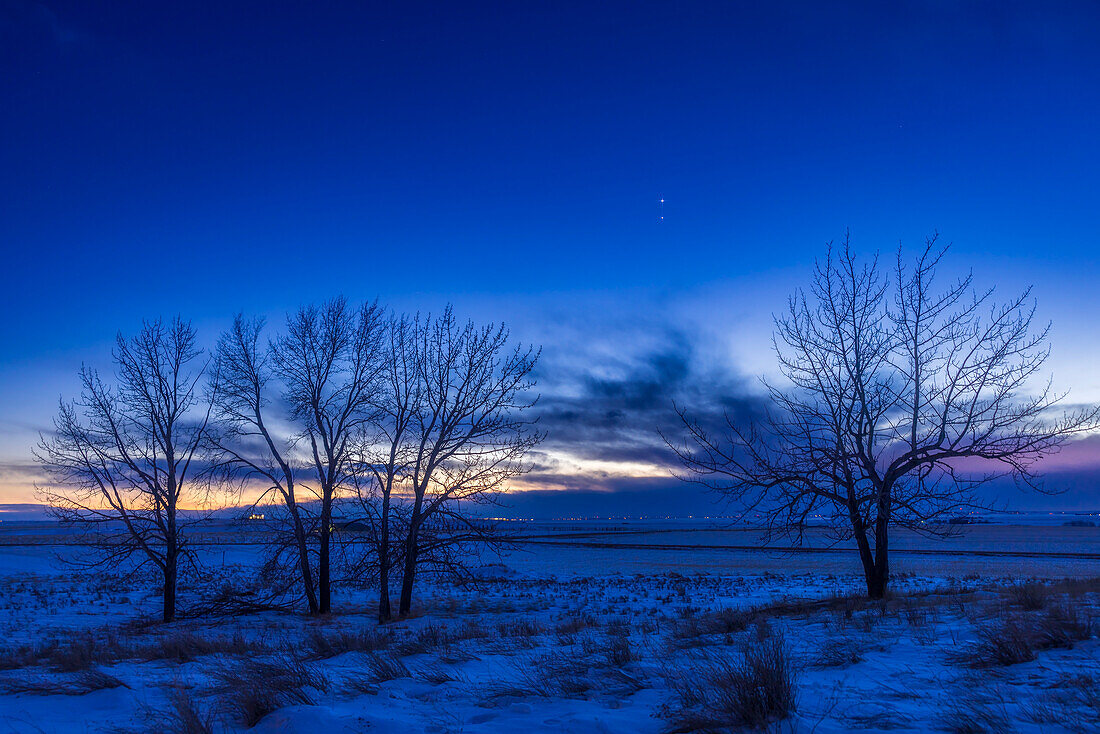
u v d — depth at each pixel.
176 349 20.05
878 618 11.52
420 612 20.14
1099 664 6.76
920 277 15.19
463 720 6.20
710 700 5.92
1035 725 4.90
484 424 20.05
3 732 6.41
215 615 19.53
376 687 7.78
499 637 12.61
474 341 20.34
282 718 6.23
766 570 42.84
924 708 5.65
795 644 9.43
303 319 20.78
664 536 123.19
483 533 20.14
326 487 20.34
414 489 19.80
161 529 19.50
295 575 24.64
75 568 44.53
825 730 5.10
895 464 15.07
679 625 13.09
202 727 6.12
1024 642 7.50
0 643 14.10
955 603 13.12
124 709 7.39
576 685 7.27
